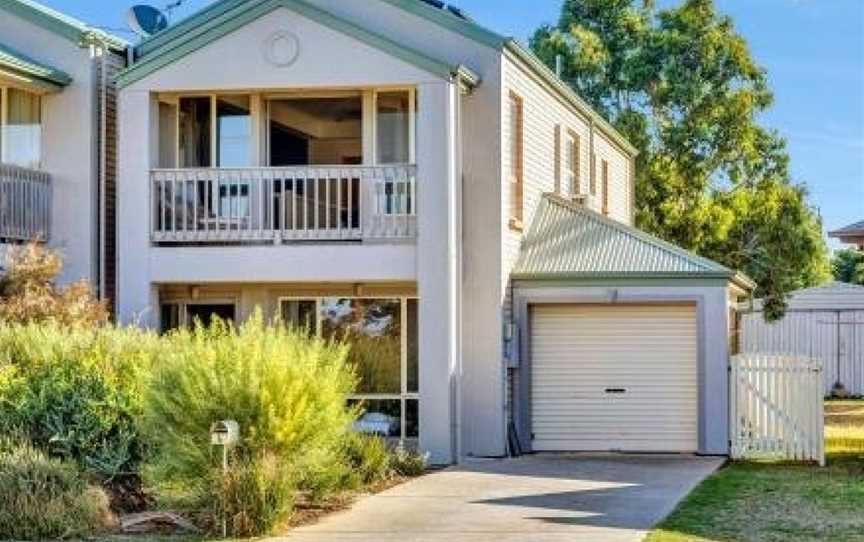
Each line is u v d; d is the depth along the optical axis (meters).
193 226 20.69
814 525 13.73
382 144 21.42
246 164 21.64
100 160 21.56
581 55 41.56
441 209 20.00
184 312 21.83
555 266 22.14
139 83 20.77
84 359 16.70
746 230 39.94
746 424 21.42
